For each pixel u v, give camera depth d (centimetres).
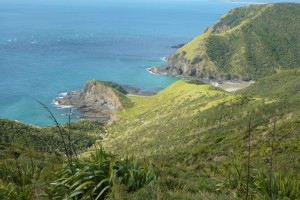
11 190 918
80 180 866
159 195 833
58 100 16325
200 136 8844
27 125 10288
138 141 10394
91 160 967
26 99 16112
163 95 16450
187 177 1316
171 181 1052
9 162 1457
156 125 11656
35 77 19688
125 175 907
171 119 12031
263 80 16862
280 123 6244
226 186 1103
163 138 10012
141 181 930
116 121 14488
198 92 14675
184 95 14875
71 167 922
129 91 18638
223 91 14938
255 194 875
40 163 1508
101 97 16825
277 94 13488
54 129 10306
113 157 954
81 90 18075
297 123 5578
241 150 4825
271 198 841
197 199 888
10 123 9756
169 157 5506
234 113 10300
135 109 15638
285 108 9244
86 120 13625
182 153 5725
